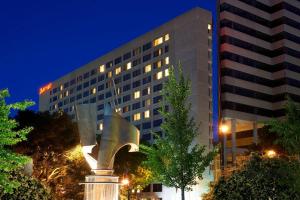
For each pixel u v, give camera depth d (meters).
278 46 115.25
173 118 27.95
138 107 122.88
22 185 21.61
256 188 23.19
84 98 145.50
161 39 117.75
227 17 107.81
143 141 80.06
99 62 141.12
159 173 27.92
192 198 75.12
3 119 16.70
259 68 111.62
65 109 155.25
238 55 107.69
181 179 27.44
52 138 50.25
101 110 136.75
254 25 113.00
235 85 105.19
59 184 53.34
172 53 112.75
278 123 22.23
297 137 21.41
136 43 127.19
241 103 105.31
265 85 112.25
